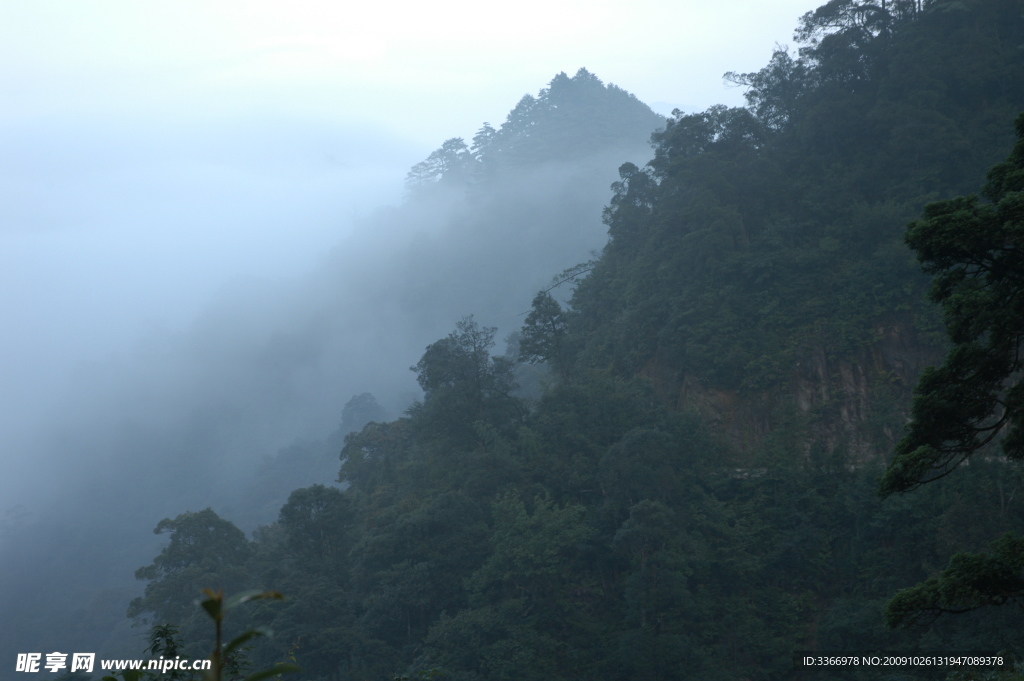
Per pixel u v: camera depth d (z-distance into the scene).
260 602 63.75
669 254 83.44
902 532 56.78
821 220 78.06
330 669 59.12
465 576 63.34
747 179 81.69
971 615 47.59
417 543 65.44
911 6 87.75
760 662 56.00
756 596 59.47
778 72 90.56
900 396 67.88
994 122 75.88
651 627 55.59
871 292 70.69
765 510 63.41
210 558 79.38
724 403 72.00
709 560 59.94
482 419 76.69
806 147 84.44
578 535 60.91
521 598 59.75
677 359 76.38
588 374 77.69
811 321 72.56
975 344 18.11
